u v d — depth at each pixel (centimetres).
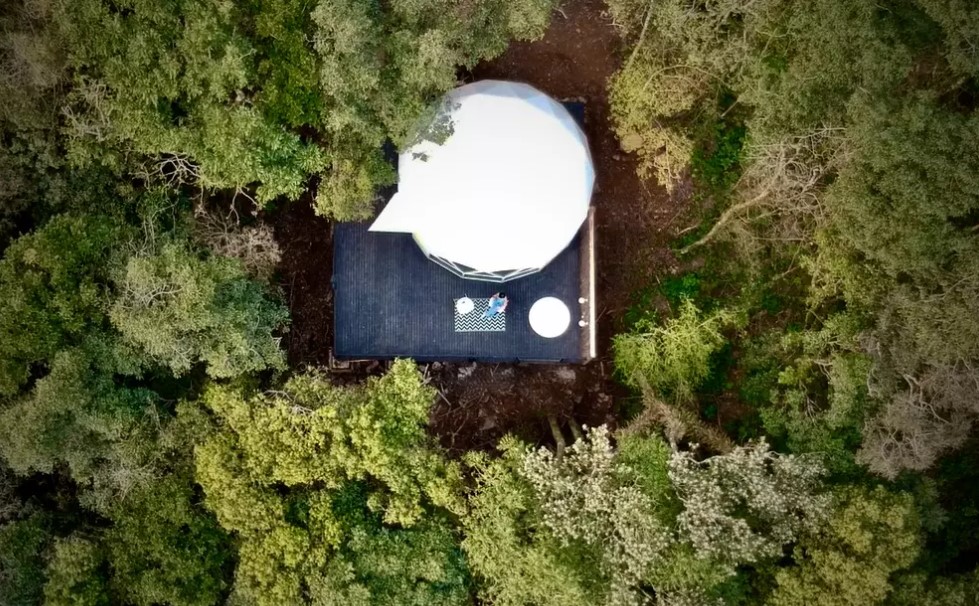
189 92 1902
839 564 2003
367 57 1867
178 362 1988
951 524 2372
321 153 2055
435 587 2059
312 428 2023
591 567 2011
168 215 2158
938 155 1909
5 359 1934
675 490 2100
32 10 1877
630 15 2269
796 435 2291
